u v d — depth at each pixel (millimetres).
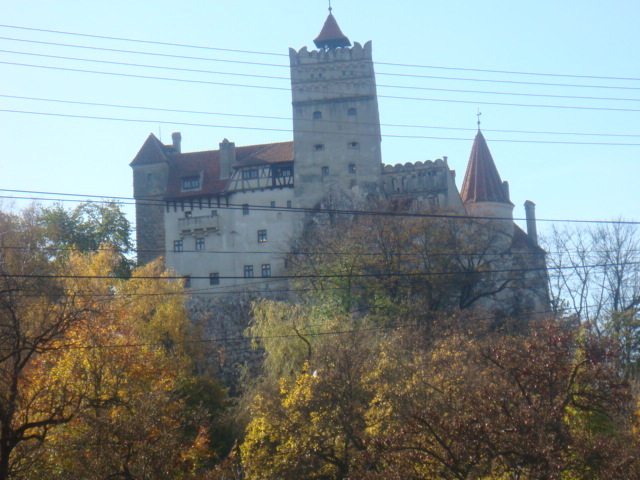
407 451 38250
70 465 44156
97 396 47531
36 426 45562
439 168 128625
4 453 43250
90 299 53844
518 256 115125
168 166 135000
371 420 52781
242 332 121188
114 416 46031
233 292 121188
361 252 98375
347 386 57906
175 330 89438
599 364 40281
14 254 72438
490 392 39125
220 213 129875
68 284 72500
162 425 45219
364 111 130375
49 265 82438
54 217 123562
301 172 129250
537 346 40281
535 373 39438
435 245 103750
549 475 34938
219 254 127750
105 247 91812
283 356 77688
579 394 39969
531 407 37406
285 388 62938
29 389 47844
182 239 130500
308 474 55688
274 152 134000
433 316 88812
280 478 55344
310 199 128250
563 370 39594
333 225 117750
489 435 36750
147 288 91625
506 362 40281
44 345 48031
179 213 131625
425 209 113312
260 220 128625
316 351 68688
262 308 87875
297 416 56812
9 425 43562
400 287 97000
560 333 40656
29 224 90750
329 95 131125
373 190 127562
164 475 43531
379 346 67000
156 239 131375
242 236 128500
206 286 126250
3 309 49156
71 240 121812
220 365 108000
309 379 57969
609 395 40000
